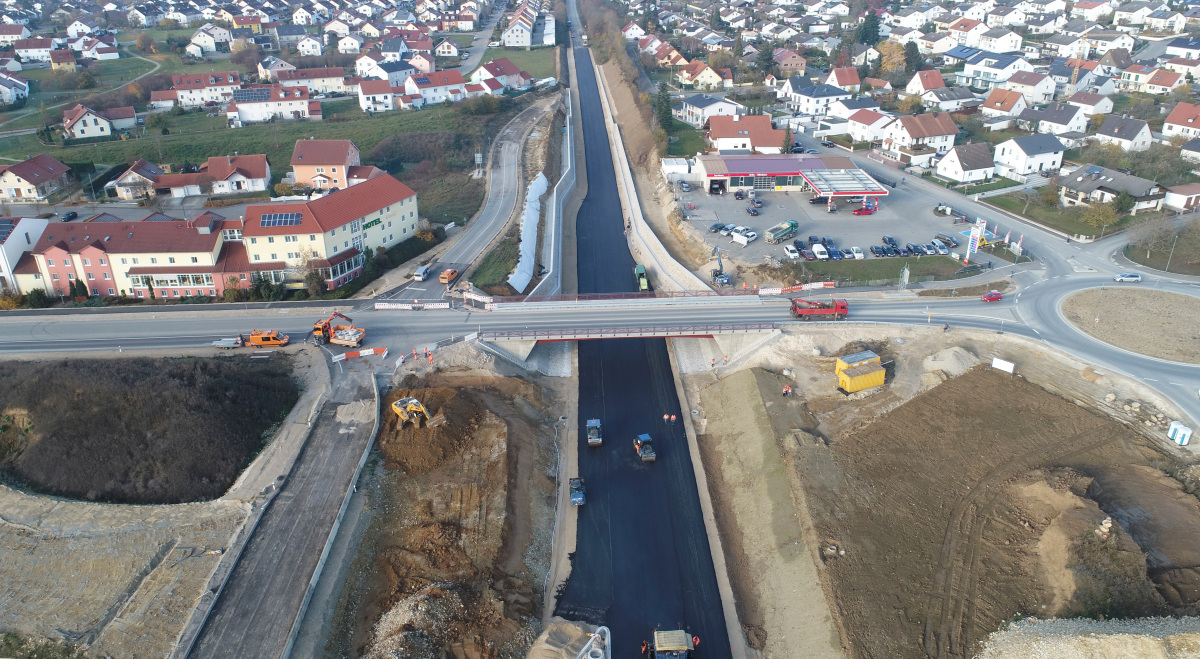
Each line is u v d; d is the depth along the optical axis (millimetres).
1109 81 156750
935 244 92375
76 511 53188
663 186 121875
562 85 188000
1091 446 59188
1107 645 41188
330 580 48562
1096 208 97000
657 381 76062
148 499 54562
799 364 72688
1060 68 167000
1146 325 74500
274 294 82438
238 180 118562
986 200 108938
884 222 102312
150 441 57250
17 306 81125
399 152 135125
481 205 113312
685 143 138000
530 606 50406
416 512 54938
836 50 192125
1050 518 51844
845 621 46375
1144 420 62344
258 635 44406
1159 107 140625
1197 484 54969
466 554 51438
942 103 147875
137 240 82500
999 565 49188
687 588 52656
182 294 83875
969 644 44656
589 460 65250
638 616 50594
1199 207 100688
